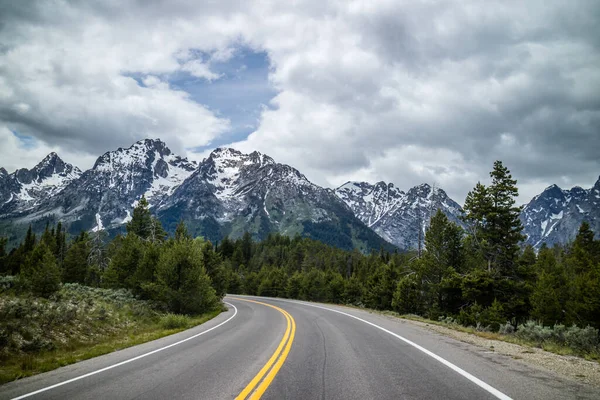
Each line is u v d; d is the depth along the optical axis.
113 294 28.39
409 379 6.88
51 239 62.84
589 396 5.74
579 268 45.22
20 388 6.87
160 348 11.41
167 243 35.34
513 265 31.86
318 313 26.30
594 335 11.33
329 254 125.56
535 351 10.28
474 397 5.68
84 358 10.12
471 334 15.05
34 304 16.20
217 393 6.14
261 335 14.20
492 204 33.16
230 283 81.75
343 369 7.81
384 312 30.42
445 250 35.81
